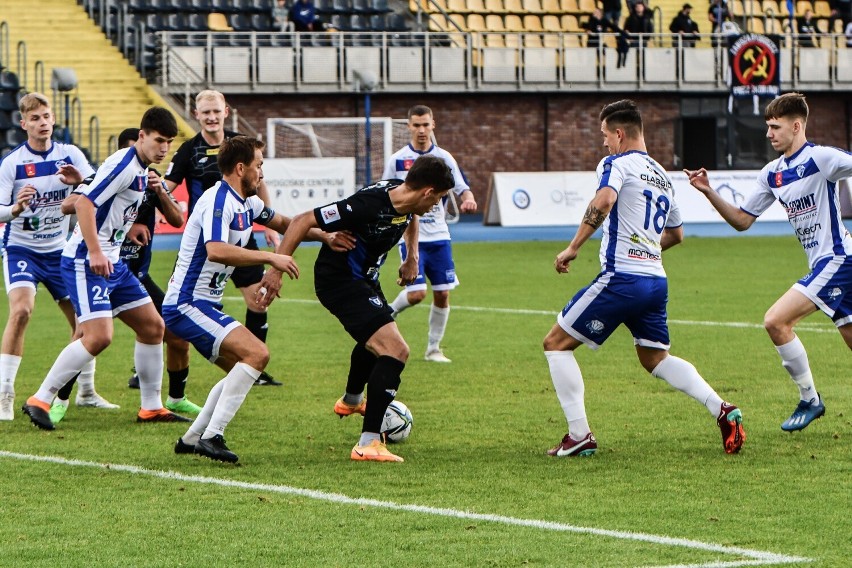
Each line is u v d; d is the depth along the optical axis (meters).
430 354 26.78
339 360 26.97
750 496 14.94
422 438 18.67
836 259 18.55
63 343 29.64
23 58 62.84
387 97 73.12
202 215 17.03
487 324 32.59
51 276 21.45
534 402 21.78
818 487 15.37
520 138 75.69
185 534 13.45
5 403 20.34
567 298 38.19
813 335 29.70
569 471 16.36
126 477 16.16
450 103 74.38
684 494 15.06
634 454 17.39
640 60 74.69
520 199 67.75
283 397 22.45
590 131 76.44
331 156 70.44
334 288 17.50
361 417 20.45
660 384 23.41
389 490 15.36
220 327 17.20
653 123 76.62
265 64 69.75
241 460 17.16
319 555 12.64
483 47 73.44
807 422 18.78
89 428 19.66
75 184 19.56
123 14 70.69
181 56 68.56
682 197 68.56
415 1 78.69
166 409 20.61
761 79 75.00
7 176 20.83
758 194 19.23
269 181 60.81
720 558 12.44
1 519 14.09
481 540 13.13
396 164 27.67
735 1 83.56
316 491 15.33
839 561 12.32
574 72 74.38
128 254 20.77
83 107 65.75
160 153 18.73
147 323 19.88
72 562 12.47
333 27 73.44
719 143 77.75
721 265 47.72
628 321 17.41
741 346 28.17
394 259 51.97
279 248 16.98
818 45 79.44
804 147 18.64
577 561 12.36
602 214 16.64
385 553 12.68
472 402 21.78
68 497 15.10
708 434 18.81
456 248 56.00
